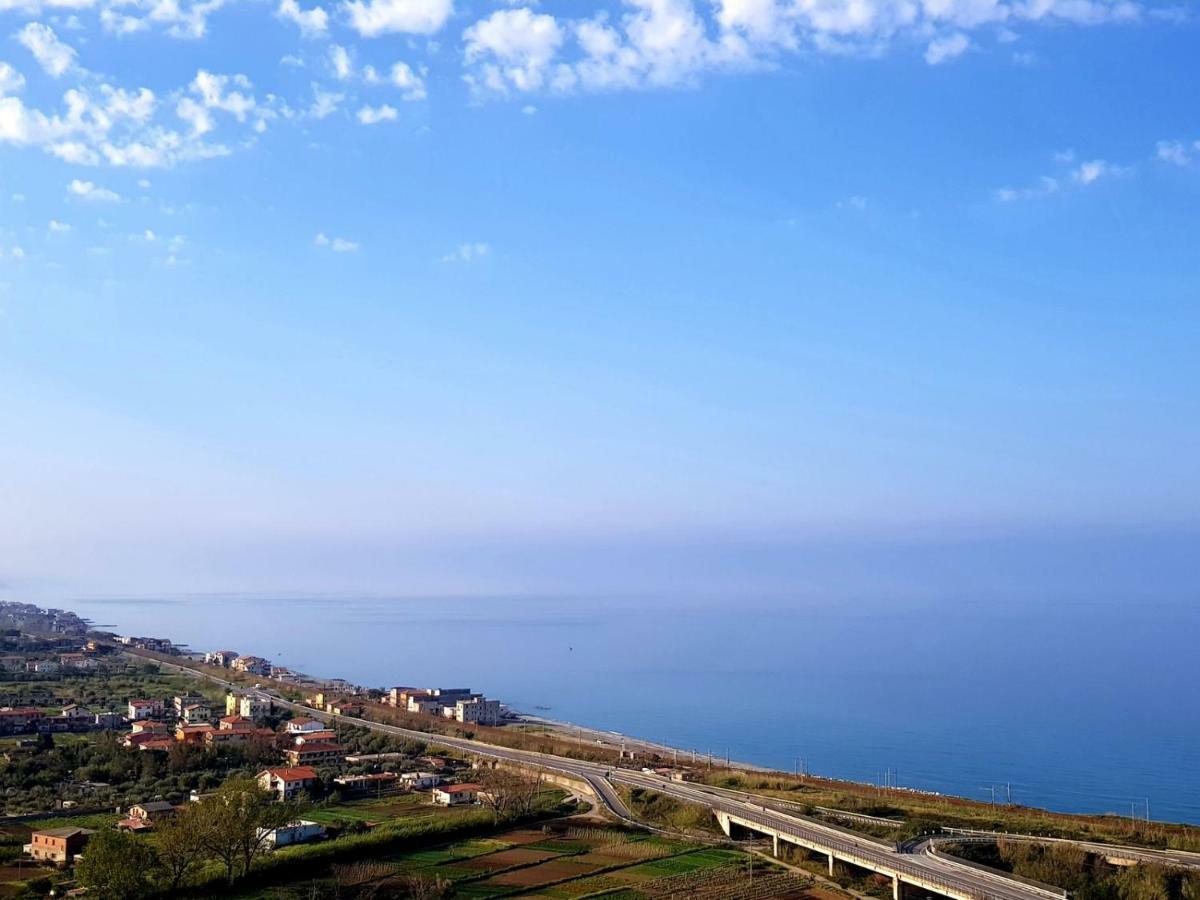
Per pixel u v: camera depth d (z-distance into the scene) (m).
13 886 123.62
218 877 126.94
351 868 135.62
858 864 131.12
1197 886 120.25
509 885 128.62
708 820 169.38
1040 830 157.75
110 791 190.12
